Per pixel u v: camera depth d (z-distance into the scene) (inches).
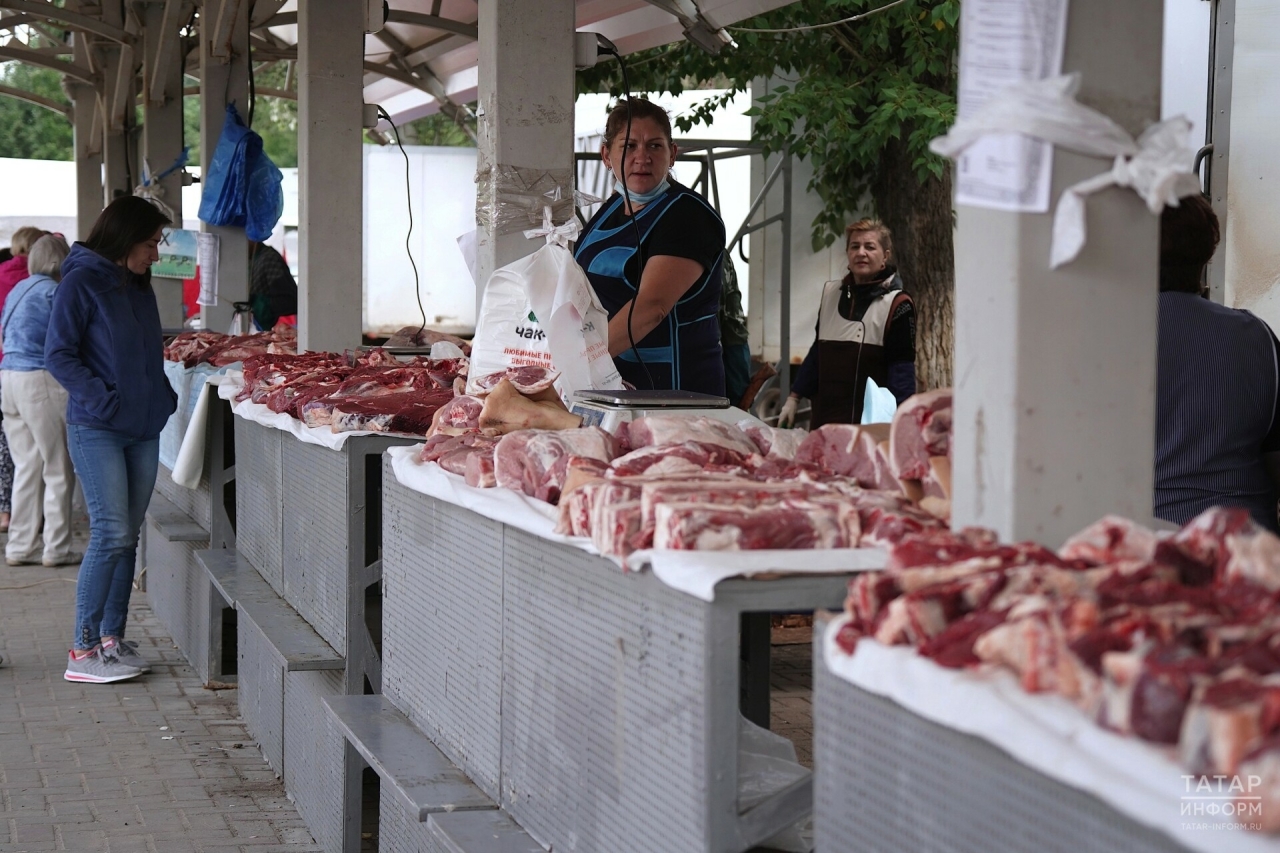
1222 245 175.3
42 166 756.6
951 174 369.4
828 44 402.6
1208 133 176.9
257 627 191.2
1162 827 50.9
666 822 91.1
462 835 117.4
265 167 372.8
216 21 384.5
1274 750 48.3
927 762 67.2
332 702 162.2
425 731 148.6
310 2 285.9
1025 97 80.2
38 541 371.9
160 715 231.5
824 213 402.3
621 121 184.5
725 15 246.2
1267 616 61.5
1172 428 127.8
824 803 77.9
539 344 167.9
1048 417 83.0
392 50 452.8
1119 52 84.0
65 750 211.3
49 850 170.1
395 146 560.1
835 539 92.2
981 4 82.6
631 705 96.3
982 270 84.7
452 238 568.1
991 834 62.5
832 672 76.2
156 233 238.8
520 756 119.6
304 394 200.1
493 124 193.0
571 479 110.2
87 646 250.1
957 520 87.7
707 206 186.5
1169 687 53.9
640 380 188.4
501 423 146.9
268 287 442.0
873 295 262.7
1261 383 127.6
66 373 231.9
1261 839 47.8
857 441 112.3
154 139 466.0
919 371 375.9
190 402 290.0
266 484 222.7
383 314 565.3
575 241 185.5
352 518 170.4
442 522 139.9
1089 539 75.9
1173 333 128.3
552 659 111.2
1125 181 81.4
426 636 147.0
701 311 189.9
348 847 160.7
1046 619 60.6
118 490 243.0
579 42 195.5
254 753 212.7
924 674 65.2
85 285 232.8
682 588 85.0
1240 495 127.7
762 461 119.0
